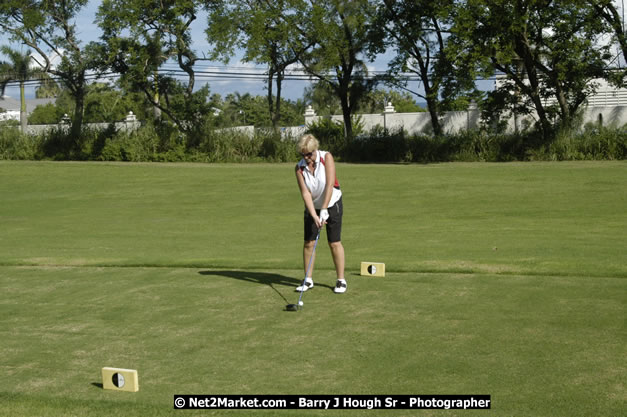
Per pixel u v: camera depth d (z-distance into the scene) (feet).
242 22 116.16
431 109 121.19
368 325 17.56
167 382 14.08
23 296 22.58
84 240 39.19
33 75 137.18
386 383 13.51
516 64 106.32
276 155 114.21
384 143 110.52
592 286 20.88
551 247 30.30
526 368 14.05
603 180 68.59
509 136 104.58
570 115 107.86
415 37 115.34
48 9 131.13
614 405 12.08
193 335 17.34
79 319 19.34
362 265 23.95
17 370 15.15
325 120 136.56
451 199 60.85
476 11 92.12
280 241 37.17
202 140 119.44
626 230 37.24
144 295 22.04
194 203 64.80
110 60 125.29
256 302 20.53
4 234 43.45
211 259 28.58
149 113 142.51
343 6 114.21
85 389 13.85
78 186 82.89
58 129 127.54
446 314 18.31
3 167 103.19
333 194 21.29
